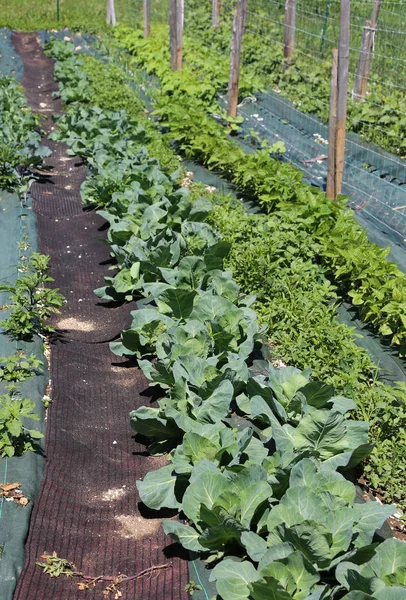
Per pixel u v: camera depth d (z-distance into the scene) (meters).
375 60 9.82
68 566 3.07
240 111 8.95
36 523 3.23
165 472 3.37
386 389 3.81
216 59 10.28
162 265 5.01
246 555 2.98
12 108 8.66
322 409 3.38
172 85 9.26
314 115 8.57
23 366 4.03
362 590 2.54
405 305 4.48
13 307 4.78
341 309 4.99
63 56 12.07
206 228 5.24
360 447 3.36
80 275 5.59
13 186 6.83
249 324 4.25
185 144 7.66
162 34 12.09
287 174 6.32
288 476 3.05
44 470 3.53
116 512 3.42
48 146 8.29
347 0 5.69
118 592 2.98
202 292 4.56
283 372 3.74
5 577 2.88
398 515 3.41
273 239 5.26
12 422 3.45
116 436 3.90
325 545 2.68
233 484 3.01
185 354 3.84
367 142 7.66
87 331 4.87
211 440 3.38
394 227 6.05
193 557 3.03
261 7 13.03
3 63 12.31
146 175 6.34
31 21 16.17
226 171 7.11
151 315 4.37
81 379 4.32
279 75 9.78
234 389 3.84
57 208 6.70
